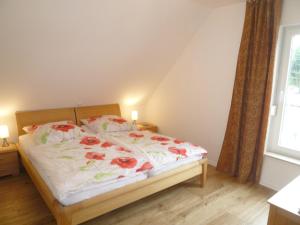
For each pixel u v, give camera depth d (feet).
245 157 9.59
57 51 9.02
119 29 9.33
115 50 10.30
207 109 11.69
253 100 9.25
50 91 10.74
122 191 6.60
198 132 12.34
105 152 8.01
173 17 10.05
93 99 12.75
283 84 9.12
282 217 5.03
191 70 12.27
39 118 11.13
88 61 10.19
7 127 9.98
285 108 9.27
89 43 9.33
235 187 9.43
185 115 12.97
